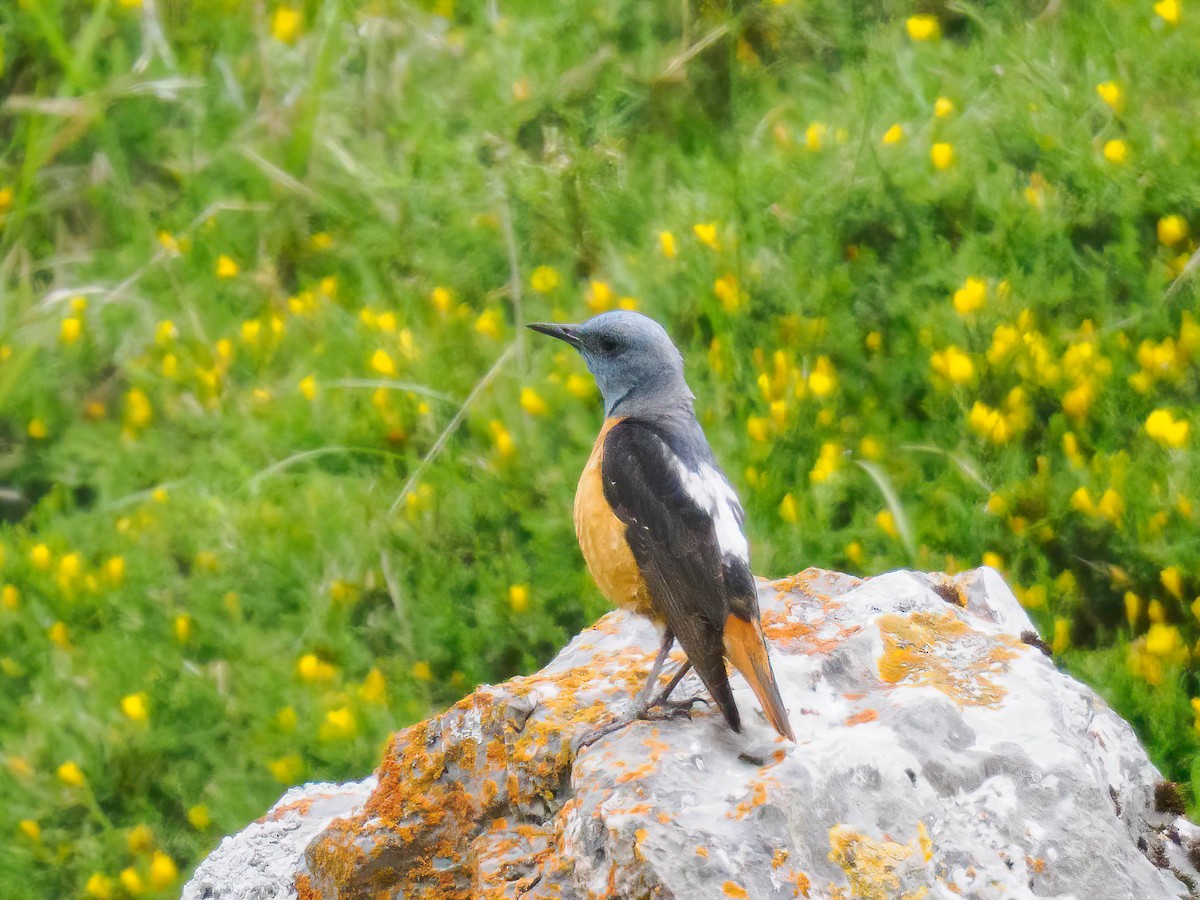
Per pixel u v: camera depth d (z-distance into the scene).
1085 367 10.97
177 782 10.55
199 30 16.48
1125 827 6.46
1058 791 6.25
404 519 11.62
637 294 12.64
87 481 13.89
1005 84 13.16
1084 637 10.43
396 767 7.21
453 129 14.95
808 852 5.80
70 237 16.05
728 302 12.02
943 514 10.76
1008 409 11.05
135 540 12.43
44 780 10.61
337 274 14.82
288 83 15.90
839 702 6.83
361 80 15.98
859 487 11.12
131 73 16.05
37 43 16.72
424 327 13.40
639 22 15.41
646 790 6.04
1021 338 11.15
